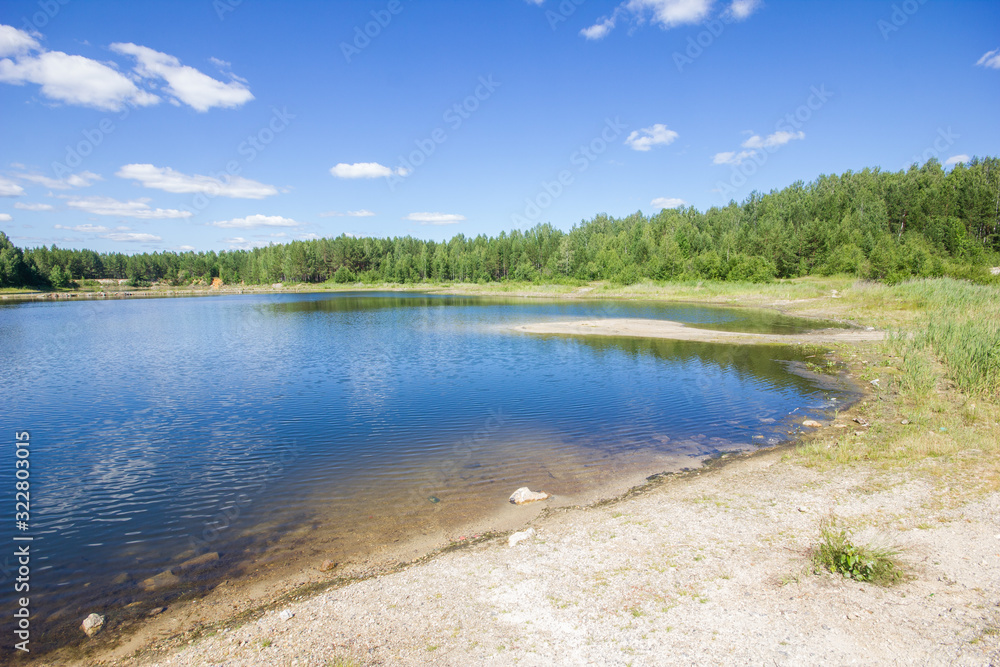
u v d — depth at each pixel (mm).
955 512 9469
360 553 10008
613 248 122125
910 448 13320
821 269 93750
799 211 121938
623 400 21516
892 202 108250
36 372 29156
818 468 12742
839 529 9305
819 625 6746
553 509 11703
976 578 7414
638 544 9445
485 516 11469
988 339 22016
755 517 10188
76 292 136125
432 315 62344
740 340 36906
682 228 122812
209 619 8086
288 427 18562
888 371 25047
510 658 6586
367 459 15281
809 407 19875
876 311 47312
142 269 188375
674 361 29797
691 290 85188
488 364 29891
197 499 12750
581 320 52969
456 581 8617
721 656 6316
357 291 137750
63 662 7191
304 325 52406
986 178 104812
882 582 7559
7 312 75188
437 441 16797
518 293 110812
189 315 67188
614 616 7316
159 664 7008
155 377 27484
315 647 7082
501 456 15336
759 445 15820
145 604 8555
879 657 6098
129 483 13789
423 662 6617
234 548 10344
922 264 67625
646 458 15000
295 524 11328
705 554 8859
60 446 16781
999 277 56406
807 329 41750
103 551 10359
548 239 139000
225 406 21516
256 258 179625
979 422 15508
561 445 16250
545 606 7699
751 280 88062
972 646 6094
